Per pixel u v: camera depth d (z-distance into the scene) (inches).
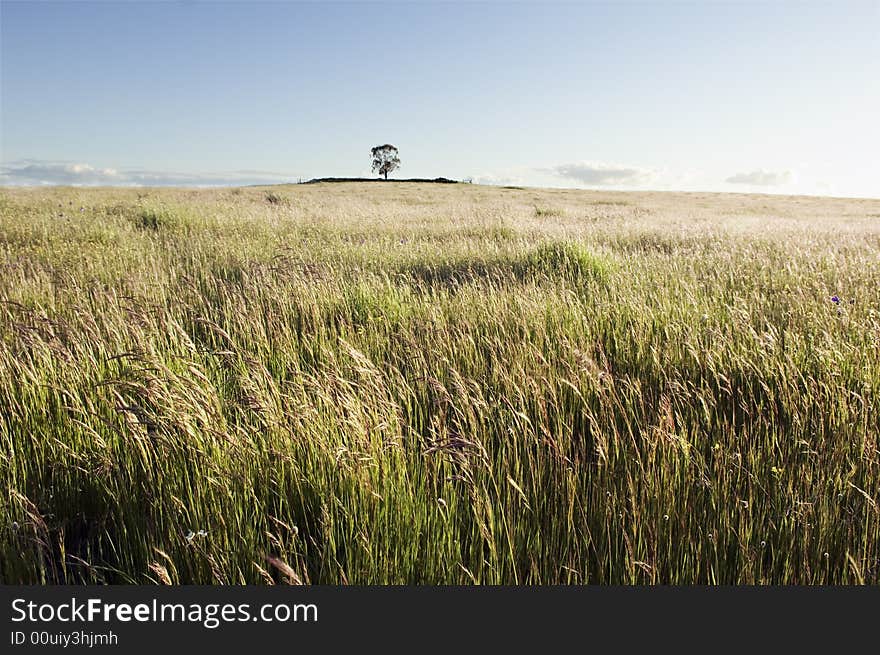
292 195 1285.7
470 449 105.3
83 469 108.4
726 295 244.5
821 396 135.2
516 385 138.4
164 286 268.2
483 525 89.7
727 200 1990.7
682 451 111.6
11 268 290.5
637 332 186.5
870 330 168.9
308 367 170.4
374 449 107.1
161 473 106.9
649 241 467.5
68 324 183.9
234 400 138.8
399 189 2078.0
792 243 414.0
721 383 153.8
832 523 96.0
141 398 129.6
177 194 1179.9
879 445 117.3
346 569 92.6
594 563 94.9
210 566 89.7
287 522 103.0
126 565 95.7
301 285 246.8
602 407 131.0
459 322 203.0
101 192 1125.1
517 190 2329.0
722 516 97.5
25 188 1114.7
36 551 96.7
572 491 102.1
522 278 299.7
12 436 124.3
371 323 204.1
